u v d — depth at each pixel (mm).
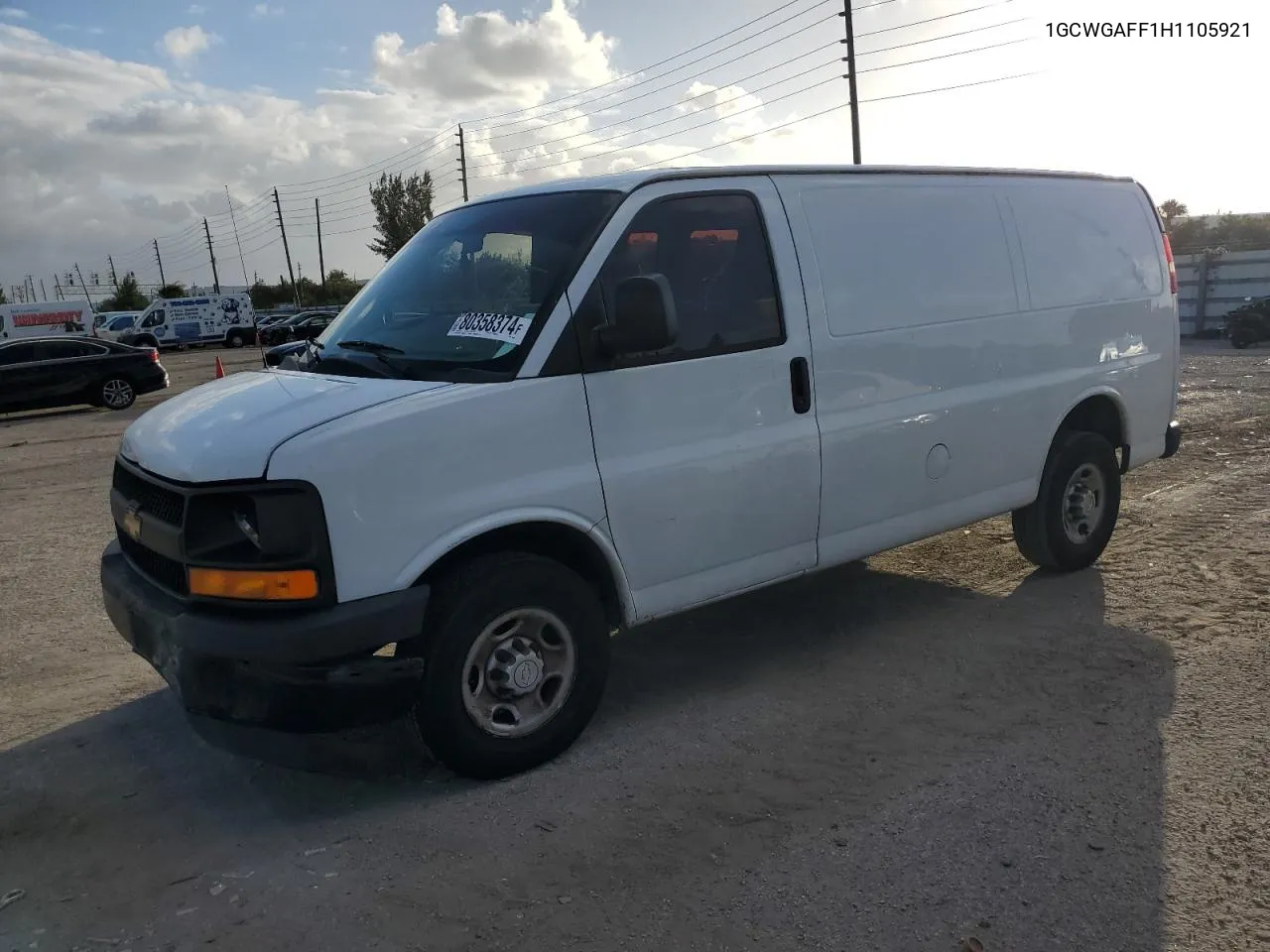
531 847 3324
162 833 3500
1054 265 5621
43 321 41125
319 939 2889
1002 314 5293
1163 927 2838
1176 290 6543
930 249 4980
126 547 4043
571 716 3908
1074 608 5465
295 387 3807
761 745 4012
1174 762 3750
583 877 3150
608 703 4488
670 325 3674
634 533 3961
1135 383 6164
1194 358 19359
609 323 3838
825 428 4492
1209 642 4902
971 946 2770
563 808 3564
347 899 3068
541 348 3717
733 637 5277
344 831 3469
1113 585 5832
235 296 50656
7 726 4422
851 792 3611
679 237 4113
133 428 4133
